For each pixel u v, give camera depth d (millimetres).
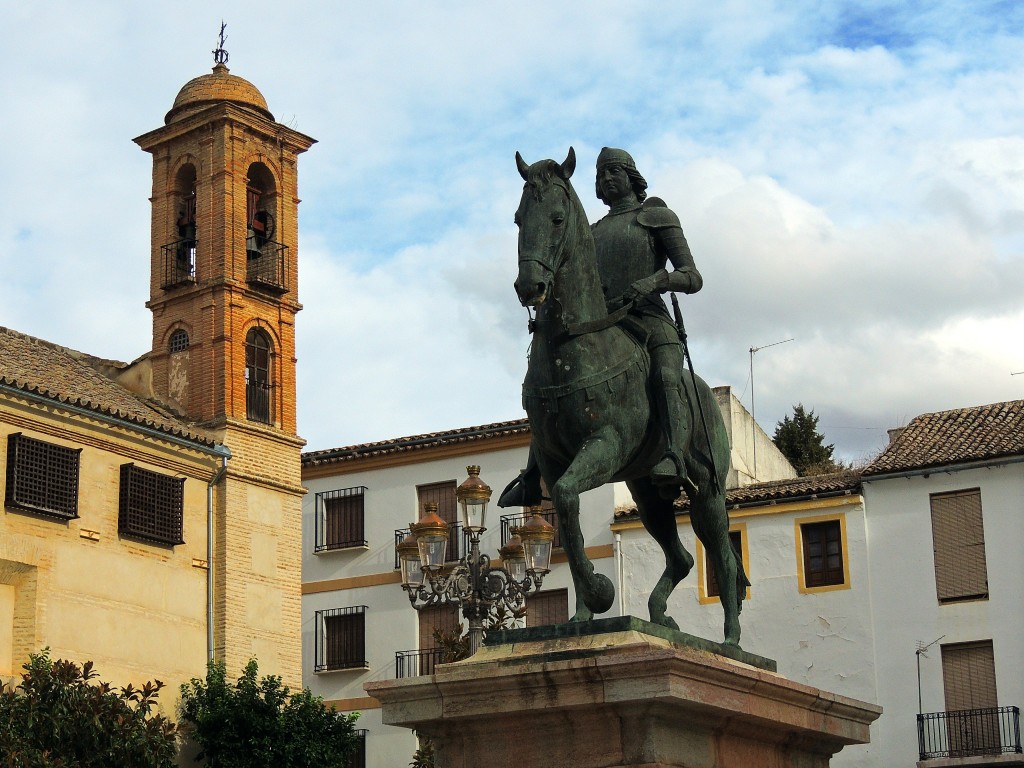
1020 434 38031
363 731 43062
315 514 45562
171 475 34438
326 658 44250
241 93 39031
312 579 45125
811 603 38094
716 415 11117
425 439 44500
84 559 32031
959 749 36062
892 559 37719
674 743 9281
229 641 34562
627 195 11133
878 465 38344
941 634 36875
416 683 9586
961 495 37469
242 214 38344
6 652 30547
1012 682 36062
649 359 10461
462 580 22391
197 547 34719
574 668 9172
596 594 9656
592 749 9227
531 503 10820
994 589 36656
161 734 29828
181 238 38656
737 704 9570
